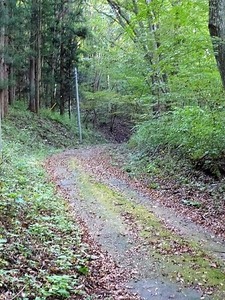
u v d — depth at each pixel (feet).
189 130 44.60
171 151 50.83
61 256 20.13
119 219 30.12
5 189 31.01
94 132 136.46
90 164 61.05
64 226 26.43
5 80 81.25
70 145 101.81
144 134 58.65
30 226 24.12
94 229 27.48
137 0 62.08
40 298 15.23
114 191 40.83
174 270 20.35
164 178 44.57
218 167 39.63
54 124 112.27
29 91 109.70
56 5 114.52
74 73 126.82
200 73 42.37
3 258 17.94
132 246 24.07
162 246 24.07
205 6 42.60
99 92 116.47
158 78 55.93
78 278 18.39
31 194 33.32
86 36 123.54
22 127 90.63
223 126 40.78
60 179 47.06
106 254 22.56
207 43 40.04
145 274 19.84
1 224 22.70
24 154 64.49
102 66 115.75
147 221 29.66
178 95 48.60
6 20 75.15
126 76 67.05
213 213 30.86
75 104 143.95
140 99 63.46
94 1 104.53
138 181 45.98
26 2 98.22
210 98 43.19
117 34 119.44
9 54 84.38
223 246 24.20
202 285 18.52
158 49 46.98
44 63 117.91
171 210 32.99
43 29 109.70
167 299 17.03
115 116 147.43
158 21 51.26
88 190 40.98
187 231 27.22
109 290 17.75
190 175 41.75
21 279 16.25
